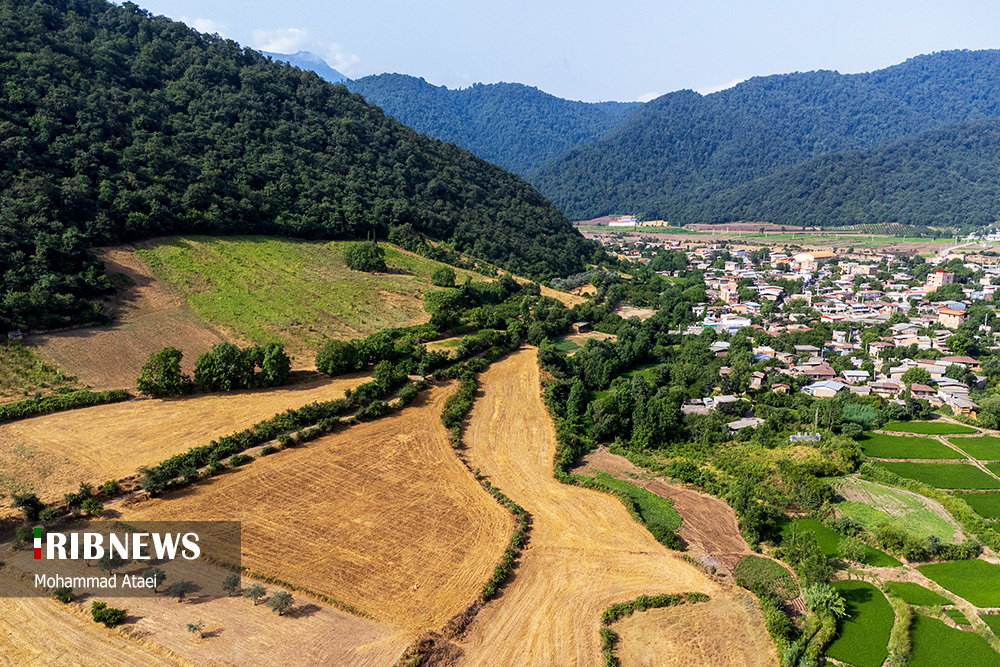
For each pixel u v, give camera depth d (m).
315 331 126.25
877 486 83.00
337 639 52.50
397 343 123.06
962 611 59.47
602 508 77.88
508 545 67.81
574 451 93.75
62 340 104.56
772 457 90.50
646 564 66.31
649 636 55.88
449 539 68.38
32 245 114.06
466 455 90.50
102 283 118.38
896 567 66.69
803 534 67.69
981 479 84.44
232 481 77.38
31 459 76.69
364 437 92.31
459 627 55.03
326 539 66.81
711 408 108.38
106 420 88.56
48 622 52.41
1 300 102.56
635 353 139.88
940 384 121.31
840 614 58.06
